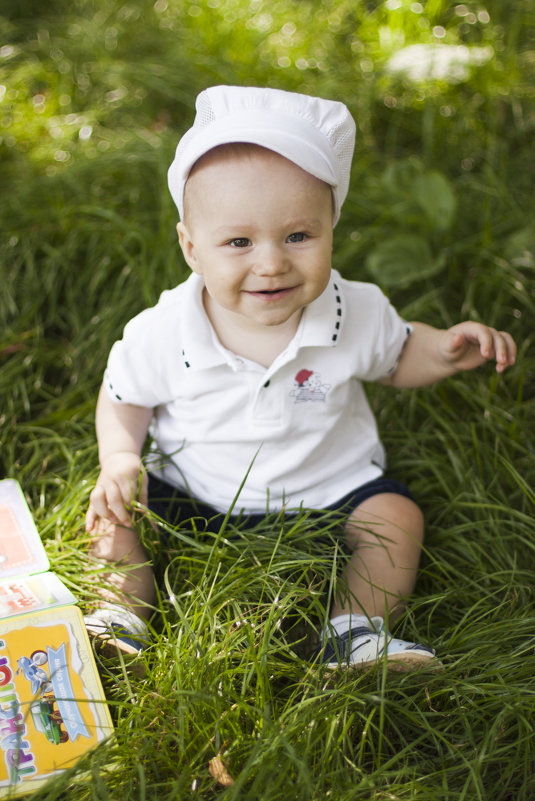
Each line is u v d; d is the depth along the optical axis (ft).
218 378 6.23
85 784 4.81
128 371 6.42
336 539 6.32
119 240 9.54
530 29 12.64
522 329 8.98
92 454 7.43
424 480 7.47
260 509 6.56
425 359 6.71
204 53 12.31
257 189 5.29
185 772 4.77
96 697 5.19
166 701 5.29
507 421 7.97
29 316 9.02
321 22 13.01
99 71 11.99
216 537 6.09
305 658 5.91
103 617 5.80
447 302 9.32
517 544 6.84
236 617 5.65
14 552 5.95
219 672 5.41
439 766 5.18
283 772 4.71
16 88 11.91
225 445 6.44
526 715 5.31
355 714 5.33
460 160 11.13
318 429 6.39
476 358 6.61
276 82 11.85
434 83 11.93
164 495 6.85
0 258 9.39
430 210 9.66
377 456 6.93
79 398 8.43
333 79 11.82
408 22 12.59
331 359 6.27
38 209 9.96
